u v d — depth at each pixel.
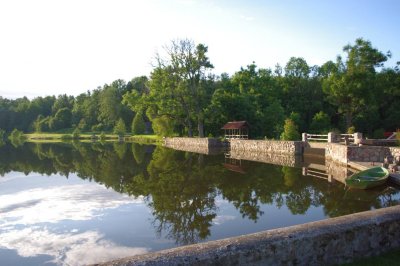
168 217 12.35
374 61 50.44
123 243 9.72
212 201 14.65
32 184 19.48
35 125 117.31
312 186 17.27
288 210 12.90
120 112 101.25
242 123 45.59
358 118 51.75
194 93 52.62
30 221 12.00
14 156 36.75
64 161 31.38
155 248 9.33
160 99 53.34
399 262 5.01
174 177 21.33
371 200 13.82
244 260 4.26
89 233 10.63
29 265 8.25
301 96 61.62
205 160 30.78
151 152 40.91
